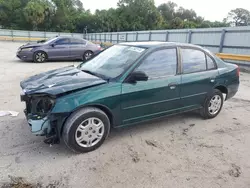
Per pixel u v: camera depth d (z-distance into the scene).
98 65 3.85
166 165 2.94
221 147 3.48
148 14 58.34
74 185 2.50
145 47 3.69
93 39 35.12
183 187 2.54
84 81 3.21
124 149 3.29
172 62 3.79
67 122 2.94
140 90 3.39
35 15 48.72
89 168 2.81
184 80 3.88
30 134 3.60
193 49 4.14
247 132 4.05
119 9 60.06
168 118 4.57
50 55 11.87
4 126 3.85
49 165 2.83
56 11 53.28
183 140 3.65
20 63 11.20
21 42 33.50
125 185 2.53
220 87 4.62
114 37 26.53
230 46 12.51
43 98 3.04
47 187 2.46
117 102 3.22
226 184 2.63
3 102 5.07
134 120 3.51
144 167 2.88
